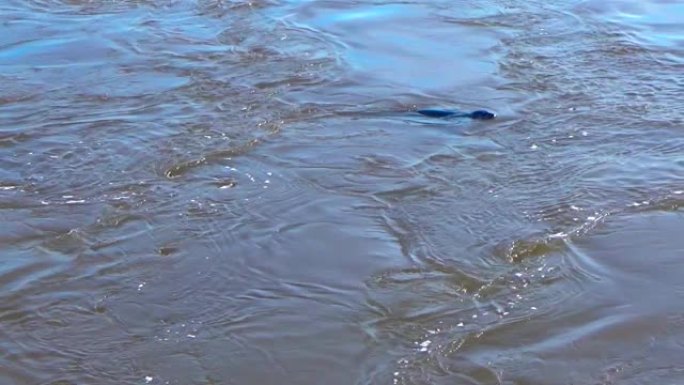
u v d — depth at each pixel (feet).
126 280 43.34
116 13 76.48
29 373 37.93
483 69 65.51
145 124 57.11
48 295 42.34
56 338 39.81
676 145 54.54
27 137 55.67
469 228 46.83
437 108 59.47
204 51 68.49
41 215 48.03
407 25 73.67
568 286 42.70
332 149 54.34
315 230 46.80
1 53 68.69
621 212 47.93
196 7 77.56
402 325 40.42
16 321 40.75
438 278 43.27
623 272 43.62
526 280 43.09
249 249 45.39
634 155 53.47
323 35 71.51
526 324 40.37
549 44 69.82
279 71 64.90
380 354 38.83
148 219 47.70
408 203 49.03
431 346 39.14
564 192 49.75
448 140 55.42
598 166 52.21
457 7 77.51
